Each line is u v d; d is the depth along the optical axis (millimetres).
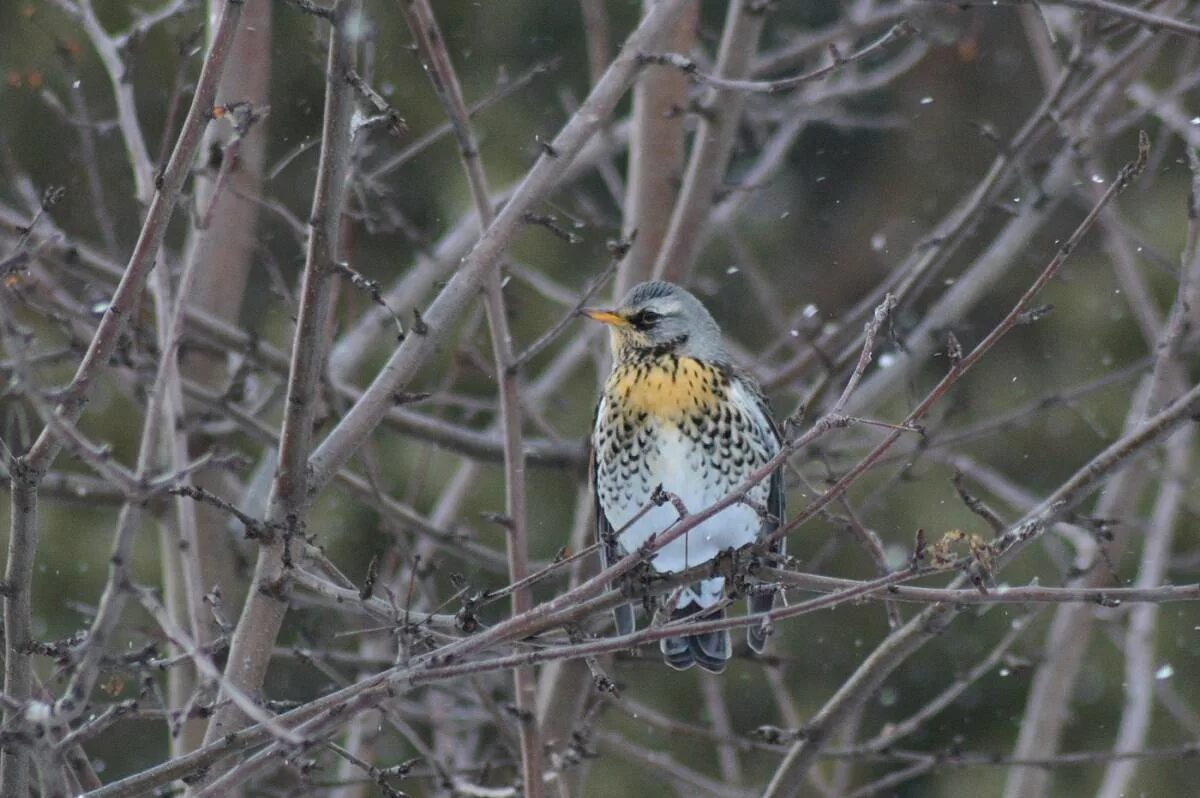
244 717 8062
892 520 19672
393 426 13289
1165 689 13250
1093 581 11828
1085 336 21438
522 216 9164
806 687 20875
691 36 13406
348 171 9062
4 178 17578
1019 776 11938
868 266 22672
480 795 9898
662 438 10930
